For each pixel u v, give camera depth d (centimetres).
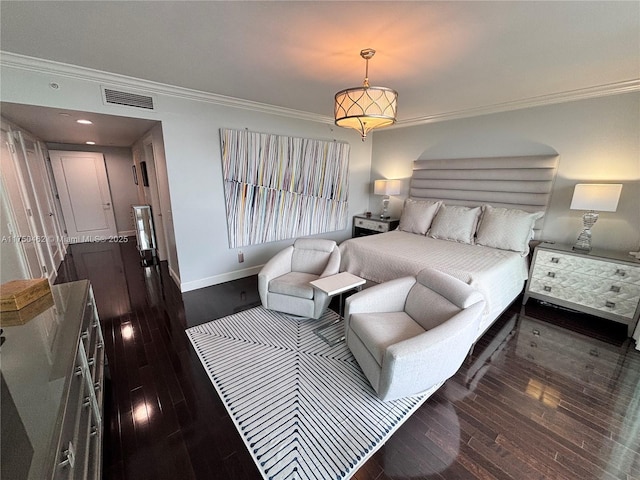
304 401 175
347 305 207
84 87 243
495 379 197
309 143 419
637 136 264
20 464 73
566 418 165
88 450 113
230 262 374
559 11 153
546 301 293
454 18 161
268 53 208
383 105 196
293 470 134
